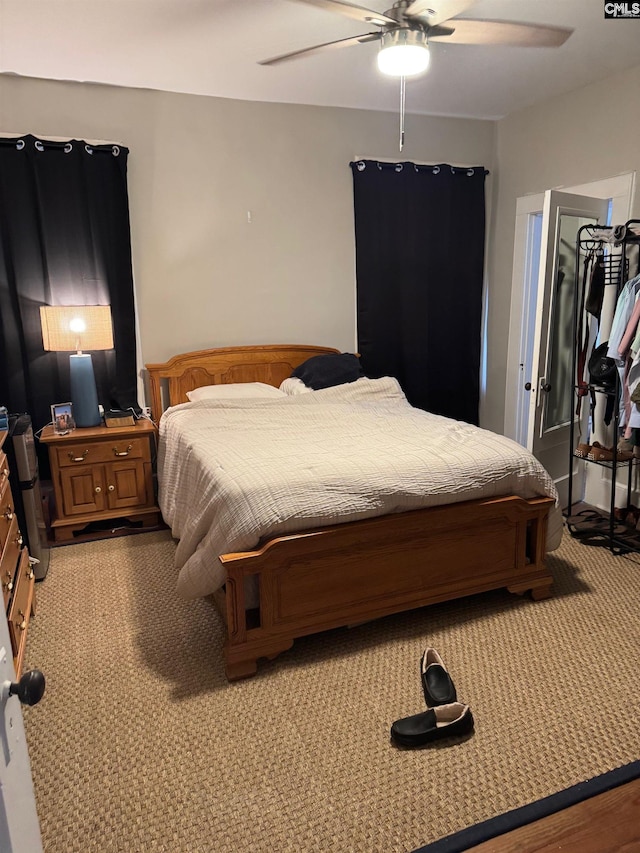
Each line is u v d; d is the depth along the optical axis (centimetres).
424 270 443
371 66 324
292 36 282
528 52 309
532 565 264
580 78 352
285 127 394
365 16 206
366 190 418
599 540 328
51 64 314
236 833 155
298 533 216
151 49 296
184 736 188
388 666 222
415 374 455
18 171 335
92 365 351
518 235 432
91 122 351
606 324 356
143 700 205
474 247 455
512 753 180
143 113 361
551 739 185
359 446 269
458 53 309
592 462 347
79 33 275
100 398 375
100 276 360
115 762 178
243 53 303
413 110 415
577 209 336
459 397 475
